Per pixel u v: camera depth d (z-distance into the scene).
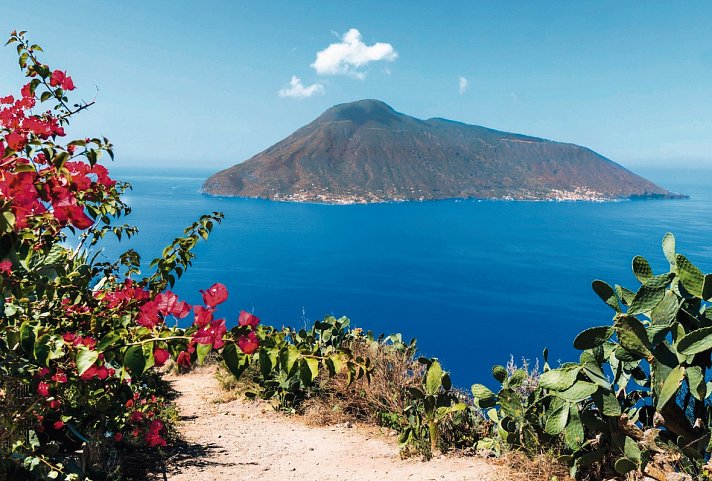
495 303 140.25
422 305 137.00
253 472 4.79
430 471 4.45
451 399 5.25
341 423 6.80
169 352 2.22
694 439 3.45
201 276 171.88
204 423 7.05
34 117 3.06
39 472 2.92
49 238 2.67
